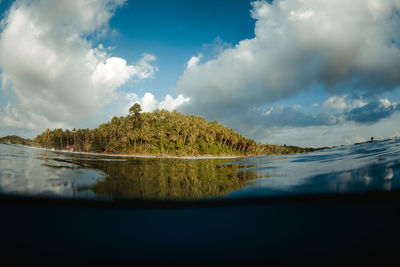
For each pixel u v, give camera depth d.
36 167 17.56
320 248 4.84
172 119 137.88
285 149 177.50
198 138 120.19
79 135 123.88
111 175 15.88
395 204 7.27
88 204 8.45
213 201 8.93
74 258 4.59
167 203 8.73
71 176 14.20
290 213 7.03
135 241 5.39
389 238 5.13
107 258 4.61
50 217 6.98
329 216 6.58
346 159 18.98
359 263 4.22
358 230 5.60
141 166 24.53
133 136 98.75
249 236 5.55
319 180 11.38
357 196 8.25
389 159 15.97
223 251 4.86
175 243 5.27
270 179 13.00
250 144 140.00
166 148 103.50
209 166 25.92
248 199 8.91
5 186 10.58
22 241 5.29
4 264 4.29
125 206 8.30
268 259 4.48
